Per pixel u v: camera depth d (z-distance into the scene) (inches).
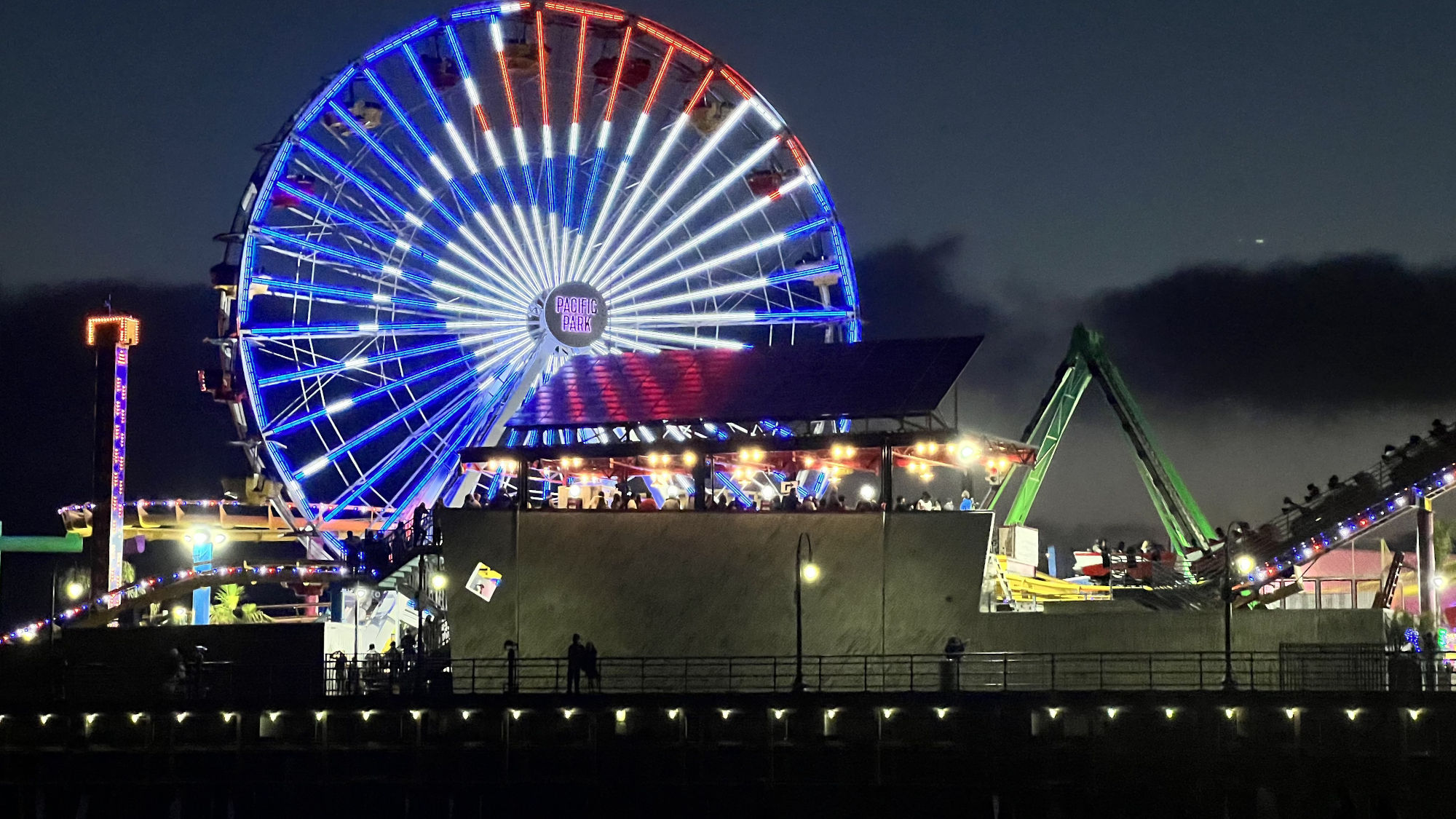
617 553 2620.6
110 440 3452.3
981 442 2571.4
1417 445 2694.4
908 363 2699.3
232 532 3836.1
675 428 2706.7
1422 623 2578.7
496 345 3373.5
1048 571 3432.6
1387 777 2281.0
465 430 3334.2
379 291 3314.5
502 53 3430.1
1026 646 2522.1
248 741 2484.0
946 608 2549.2
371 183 3326.8
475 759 2439.7
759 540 2598.4
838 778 2383.1
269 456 3203.7
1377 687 2407.7
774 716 2397.9
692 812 2393.0
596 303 3440.0
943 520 2561.5
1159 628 2484.0
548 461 2691.9
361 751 2459.4
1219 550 2807.6
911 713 2388.0
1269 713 2324.1
